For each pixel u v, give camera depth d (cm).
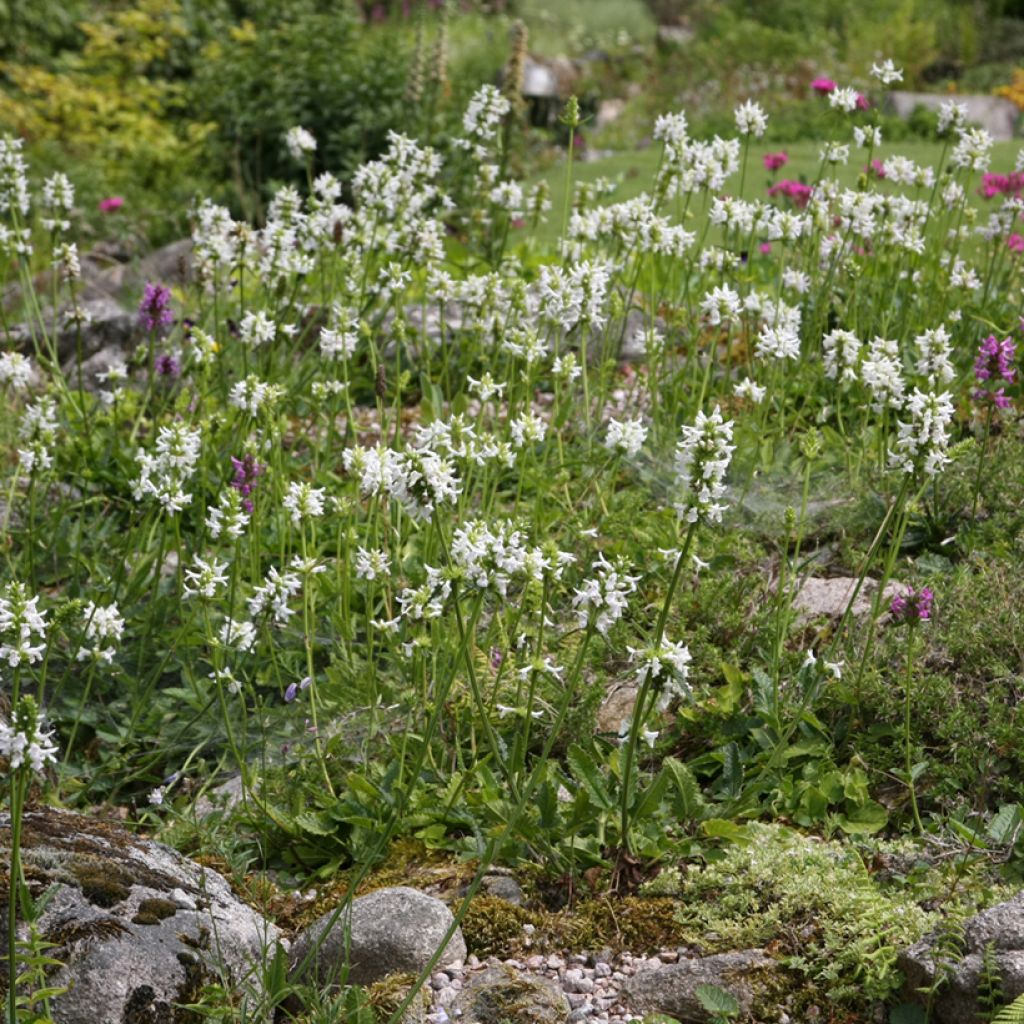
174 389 614
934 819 351
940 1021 282
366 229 616
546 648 427
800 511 484
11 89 1518
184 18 1650
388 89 1212
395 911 317
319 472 527
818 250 621
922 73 2052
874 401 524
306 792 383
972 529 456
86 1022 279
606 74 1936
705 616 432
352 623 433
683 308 623
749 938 310
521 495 514
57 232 593
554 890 342
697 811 354
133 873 316
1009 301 621
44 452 471
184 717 427
